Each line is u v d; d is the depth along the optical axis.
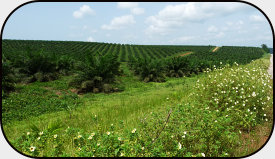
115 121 4.24
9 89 8.73
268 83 5.09
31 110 6.54
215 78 5.59
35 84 11.27
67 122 4.38
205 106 4.05
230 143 2.82
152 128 3.11
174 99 6.21
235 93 4.47
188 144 2.81
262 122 3.64
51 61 13.87
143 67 17.08
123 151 2.40
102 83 11.92
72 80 11.70
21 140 3.01
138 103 6.30
